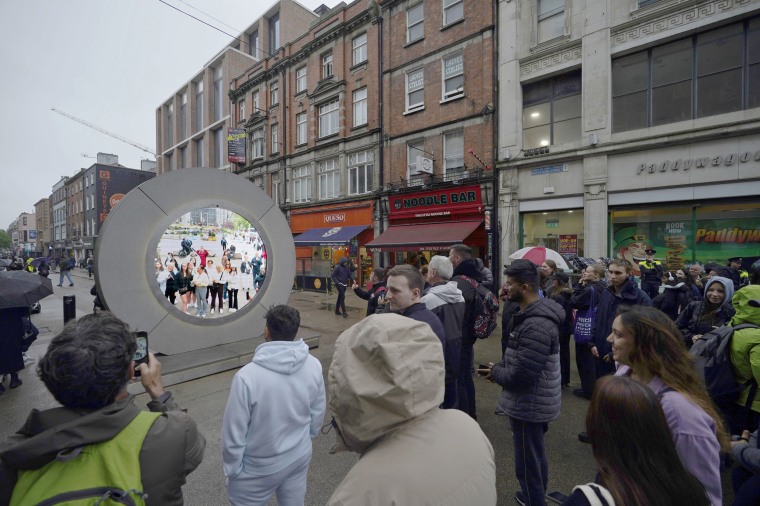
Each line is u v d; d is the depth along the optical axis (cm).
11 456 99
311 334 738
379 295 566
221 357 571
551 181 1041
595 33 954
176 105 3083
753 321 226
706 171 812
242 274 676
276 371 197
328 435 378
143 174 3206
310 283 1702
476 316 364
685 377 161
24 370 582
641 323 172
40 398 479
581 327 439
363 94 1609
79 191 4338
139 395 486
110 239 534
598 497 101
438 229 1259
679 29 848
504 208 1127
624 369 203
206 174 629
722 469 293
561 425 392
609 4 934
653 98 901
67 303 628
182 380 521
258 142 2184
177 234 598
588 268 461
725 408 233
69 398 107
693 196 834
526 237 1112
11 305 443
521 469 247
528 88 1107
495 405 444
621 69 945
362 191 1605
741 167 776
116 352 113
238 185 669
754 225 777
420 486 91
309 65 1831
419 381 100
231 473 187
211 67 2708
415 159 1404
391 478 92
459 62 1259
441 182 1263
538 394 234
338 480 305
